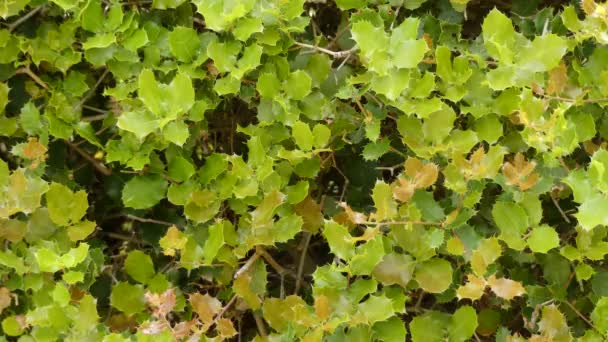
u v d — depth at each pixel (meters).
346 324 0.84
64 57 0.87
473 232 0.84
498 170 0.84
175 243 0.85
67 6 0.85
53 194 0.85
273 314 0.86
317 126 0.85
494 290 0.81
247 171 0.86
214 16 0.84
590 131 0.86
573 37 0.86
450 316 0.85
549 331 0.83
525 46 0.85
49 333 0.83
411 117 0.85
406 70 0.83
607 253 0.85
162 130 0.84
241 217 0.87
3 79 0.87
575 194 0.82
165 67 0.87
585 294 0.87
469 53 0.87
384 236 0.85
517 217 0.84
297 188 0.87
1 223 0.84
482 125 0.86
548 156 0.83
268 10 0.84
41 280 0.85
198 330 0.83
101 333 0.84
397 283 0.84
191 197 0.86
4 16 0.84
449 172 0.83
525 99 0.82
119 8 0.85
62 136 0.87
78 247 0.85
